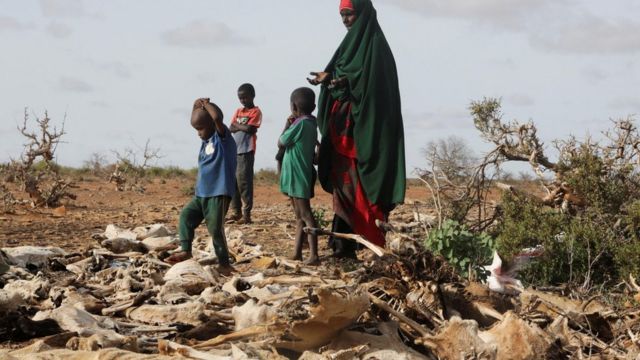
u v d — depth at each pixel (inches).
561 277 360.5
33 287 293.4
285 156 397.4
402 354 197.5
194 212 358.0
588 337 224.1
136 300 271.0
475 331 198.2
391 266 225.3
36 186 689.6
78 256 396.8
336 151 403.2
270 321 211.2
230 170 348.5
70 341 212.4
